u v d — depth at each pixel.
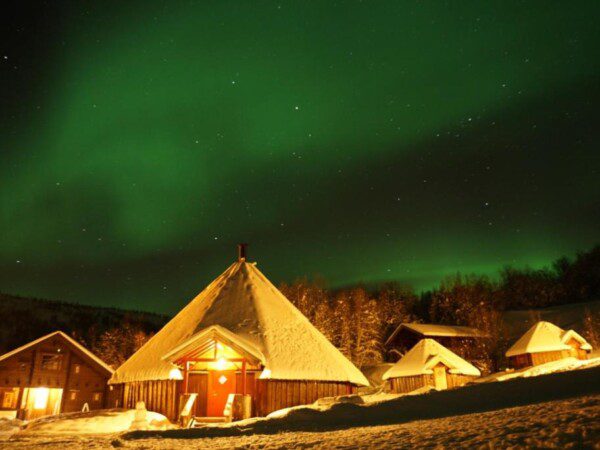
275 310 19.61
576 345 33.53
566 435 4.96
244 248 22.84
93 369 30.50
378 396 29.12
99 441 10.31
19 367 28.67
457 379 30.30
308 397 16.77
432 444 5.77
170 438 9.87
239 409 15.17
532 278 64.31
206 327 17.59
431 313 60.56
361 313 50.06
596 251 60.22
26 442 10.58
